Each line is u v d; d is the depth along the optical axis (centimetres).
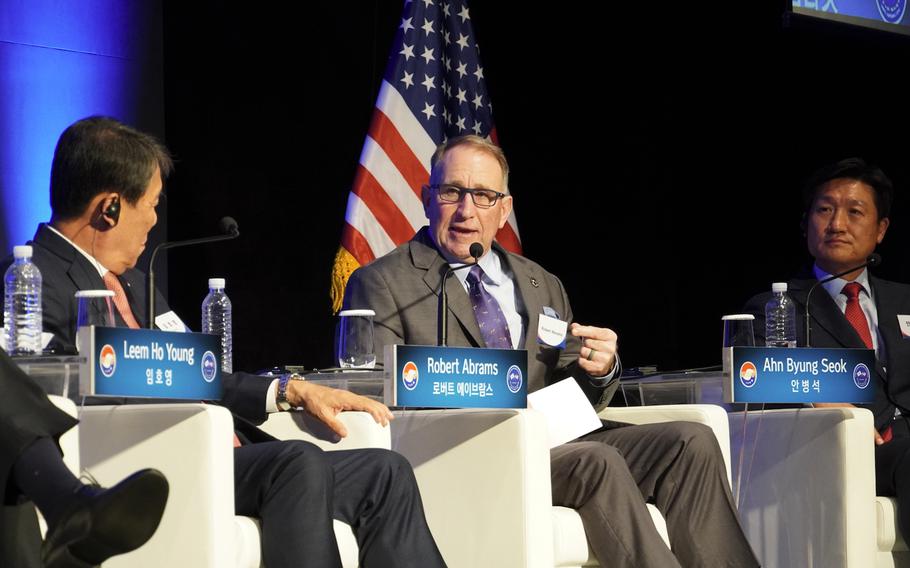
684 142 1210
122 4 1029
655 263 1220
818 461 704
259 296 1077
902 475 712
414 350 566
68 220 563
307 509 495
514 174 1218
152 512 385
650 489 644
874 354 704
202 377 508
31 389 414
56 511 384
